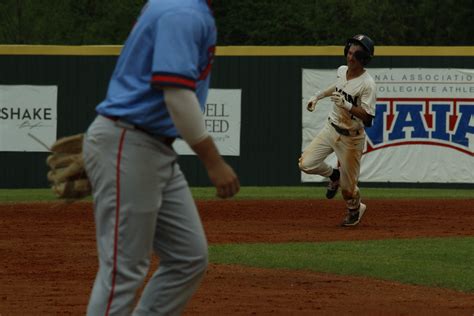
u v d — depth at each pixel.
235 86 53.91
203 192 50.47
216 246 29.23
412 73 52.75
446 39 94.19
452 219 37.66
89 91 54.72
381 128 53.03
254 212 39.97
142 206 12.07
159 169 12.12
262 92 53.88
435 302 20.19
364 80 32.12
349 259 26.62
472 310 19.20
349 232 33.22
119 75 12.12
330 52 53.44
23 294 20.88
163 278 12.83
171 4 11.73
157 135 12.07
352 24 92.69
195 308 19.12
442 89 52.69
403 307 19.50
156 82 11.41
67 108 54.78
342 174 33.47
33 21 97.19
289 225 35.41
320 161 33.44
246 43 93.38
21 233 32.44
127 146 11.95
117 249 12.12
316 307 19.42
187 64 11.46
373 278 23.55
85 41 96.50
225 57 53.81
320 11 93.06
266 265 25.55
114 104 11.95
